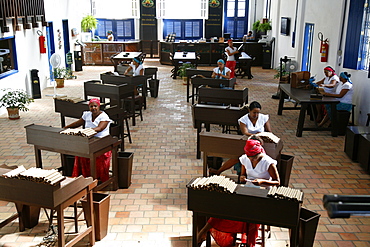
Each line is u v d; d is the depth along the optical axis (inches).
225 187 148.1
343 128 348.8
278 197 142.6
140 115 390.3
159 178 257.8
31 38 506.9
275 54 738.8
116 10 858.1
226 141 210.1
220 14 864.3
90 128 209.0
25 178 152.6
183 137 341.7
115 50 794.8
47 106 454.0
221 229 162.6
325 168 276.7
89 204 176.6
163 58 796.0
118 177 240.1
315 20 487.5
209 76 457.7
